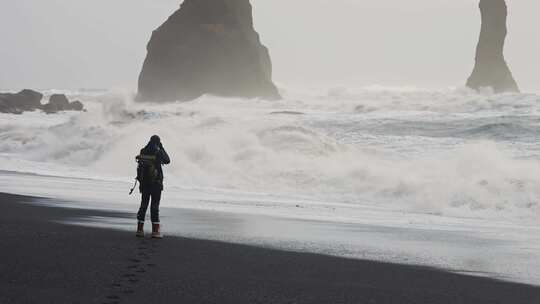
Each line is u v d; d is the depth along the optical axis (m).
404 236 22.36
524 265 16.62
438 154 53.69
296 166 45.97
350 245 19.16
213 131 55.69
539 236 23.62
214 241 18.56
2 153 61.56
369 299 11.80
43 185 35.91
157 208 18.77
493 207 32.28
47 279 11.88
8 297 10.35
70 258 14.23
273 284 12.68
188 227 21.83
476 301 12.03
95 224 20.80
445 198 34.12
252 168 46.12
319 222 25.67
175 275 13.02
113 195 32.19
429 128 73.88
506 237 23.17
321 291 12.27
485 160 41.81
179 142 51.56
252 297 11.42
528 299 12.34
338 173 42.88
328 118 88.75
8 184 35.34
